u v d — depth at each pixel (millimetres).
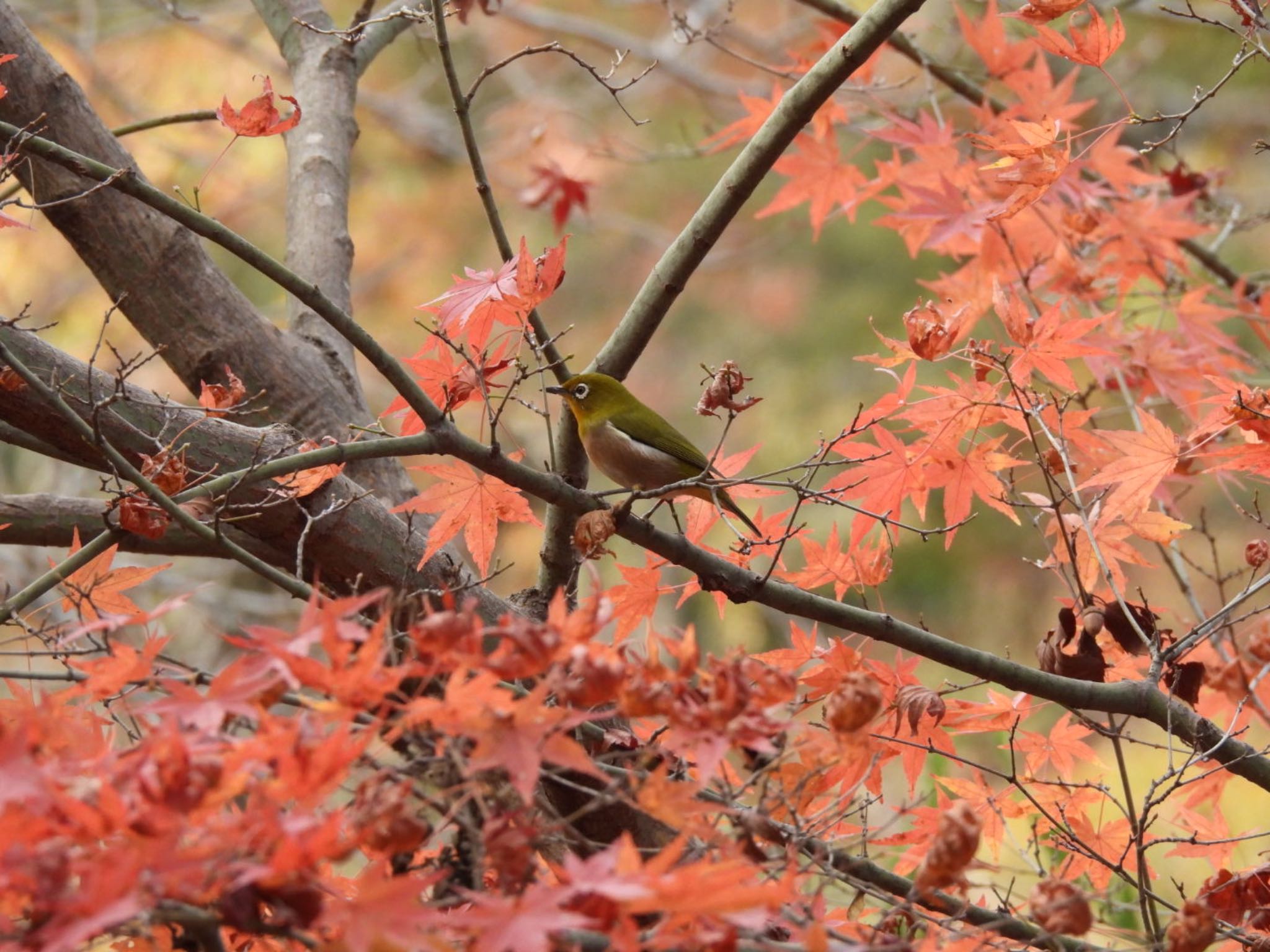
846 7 10703
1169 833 8672
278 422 8711
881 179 10125
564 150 22562
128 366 6340
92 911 3469
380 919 3758
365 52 10672
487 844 4262
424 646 4191
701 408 6727
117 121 20656
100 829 3676
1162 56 20219
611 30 19797
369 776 4516
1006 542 21906
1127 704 7059
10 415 7078
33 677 5312
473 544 7199
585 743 6406
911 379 7324
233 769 3891
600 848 5891
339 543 7664
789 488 6727
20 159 7219
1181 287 10648
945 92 13281
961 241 9836
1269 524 7145
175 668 5320
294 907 3775
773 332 24594
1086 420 7891
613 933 3873
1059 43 7102
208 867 3686
